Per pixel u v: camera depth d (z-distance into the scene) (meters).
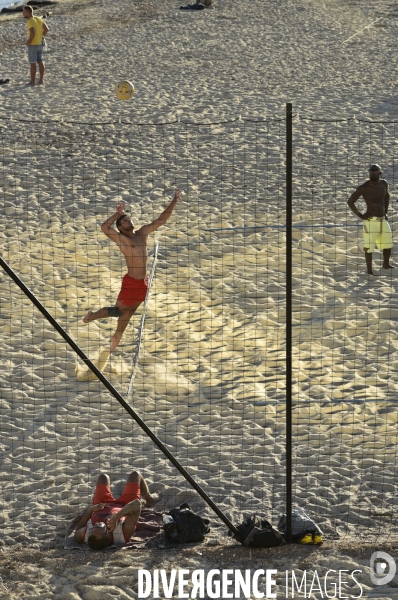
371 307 22.45
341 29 60.97
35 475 15.82
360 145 35.50
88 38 60.59
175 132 37.75
